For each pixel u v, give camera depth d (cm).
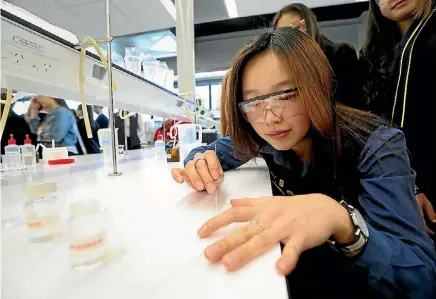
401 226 54
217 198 65
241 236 37
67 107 265
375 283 49
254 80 69
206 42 625
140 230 45
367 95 177
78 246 35
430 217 128
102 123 276
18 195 74
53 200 49
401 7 143
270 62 67
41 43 79
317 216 42
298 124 70
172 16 358
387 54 167
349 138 70
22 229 47
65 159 153
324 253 69
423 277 48
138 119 283
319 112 66
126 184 84
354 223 46
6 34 68
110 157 175
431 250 52
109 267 33
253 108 73
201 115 277
